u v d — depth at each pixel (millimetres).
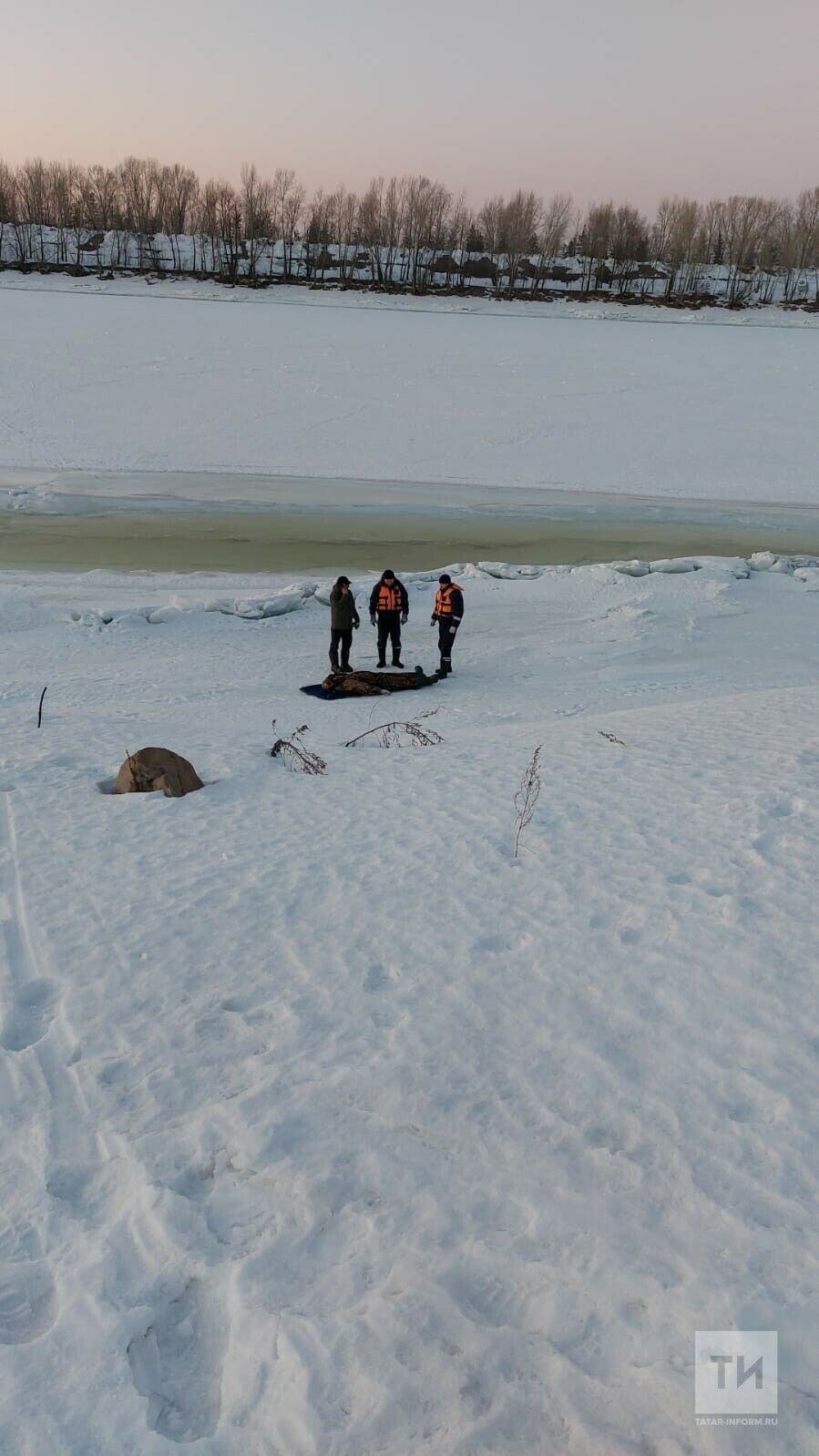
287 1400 2803
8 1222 3529
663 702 13523
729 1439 2543
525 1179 3506
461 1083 4074
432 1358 2877
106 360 57562
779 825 6156
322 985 4980
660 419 50406
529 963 4953
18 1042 4688
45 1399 2854
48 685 14758
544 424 48562
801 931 4875
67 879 6520
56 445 41562
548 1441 2631
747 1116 3682
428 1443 2654
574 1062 4129
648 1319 2910
